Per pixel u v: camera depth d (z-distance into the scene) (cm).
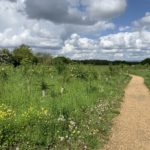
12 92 1384
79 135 896
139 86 2839
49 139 813
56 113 1056
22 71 2212
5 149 727
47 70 2388
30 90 1470
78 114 1125
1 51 3628
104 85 2264
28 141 777
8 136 766
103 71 3403
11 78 1888
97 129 998
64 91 1570
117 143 904
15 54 3906
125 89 2492
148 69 7112
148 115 1350
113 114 1316
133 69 7394
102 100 1600
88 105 1354
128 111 1433
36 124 874
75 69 2341
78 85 1889
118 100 1759
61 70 2386
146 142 930
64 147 791
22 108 1097
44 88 1488
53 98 1332
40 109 1080
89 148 822
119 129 1067
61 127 915
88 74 2400
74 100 1337
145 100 1861
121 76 4041
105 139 929
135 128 1094
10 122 825
